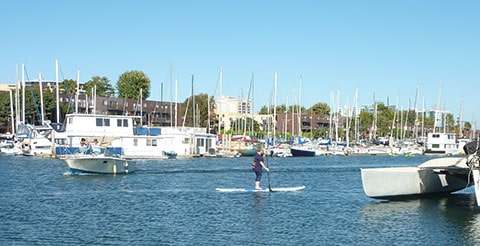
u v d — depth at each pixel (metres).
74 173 45.06
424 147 117.50
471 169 23.89
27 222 22.09
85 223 21.94
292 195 31.55
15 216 23.61
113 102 135.88
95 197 30.42
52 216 23.66
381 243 18.41
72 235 19.50
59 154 76.56
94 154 45.69
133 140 74.81
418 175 29.02
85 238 19.00
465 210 25.47
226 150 90.00
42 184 37.53
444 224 21.86
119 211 25.16
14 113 113.50
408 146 120.25
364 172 27.48
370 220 22.77
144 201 28.72
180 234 19.75
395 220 22.77
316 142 118.00
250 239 18.94
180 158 79.25
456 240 18.92
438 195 30.84
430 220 22.77
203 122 140.50
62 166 58.28
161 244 18.12
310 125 170.12
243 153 88.31
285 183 40.78
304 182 41.72
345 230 20.59
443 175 30.05
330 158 95.38
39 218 23.11
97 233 19.89
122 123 73.50
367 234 19.86
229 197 30.47
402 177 28.53
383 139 146.38
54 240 18.67
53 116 119.81
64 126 78.69
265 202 28.30
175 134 80.94
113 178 42.56
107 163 45.53
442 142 114.44
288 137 131.75
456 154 114.19
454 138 115.19
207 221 22.45
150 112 138.00
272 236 19.44
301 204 27.55
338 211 25.19
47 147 81.94
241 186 37.53
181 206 26.80
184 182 40.19
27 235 19.45
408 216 23.80
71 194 31.81
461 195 31.45
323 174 51.56
